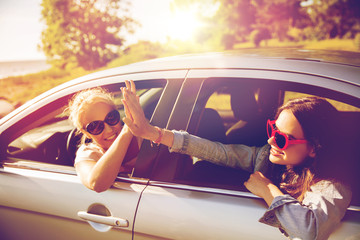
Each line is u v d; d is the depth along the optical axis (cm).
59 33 3712
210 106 196
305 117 107
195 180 140
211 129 183
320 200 105
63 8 3638
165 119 144
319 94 122
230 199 125
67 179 154
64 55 3766
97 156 148
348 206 112
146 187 138
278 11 5400
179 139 132
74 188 149
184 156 145
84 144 154
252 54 161
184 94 144
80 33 3706
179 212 127
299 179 114
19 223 161
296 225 103
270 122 118
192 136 136
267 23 5419
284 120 110
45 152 189
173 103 145
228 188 129
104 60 3822
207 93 143
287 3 5416
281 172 134
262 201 121
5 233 166
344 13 5284
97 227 142
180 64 153
